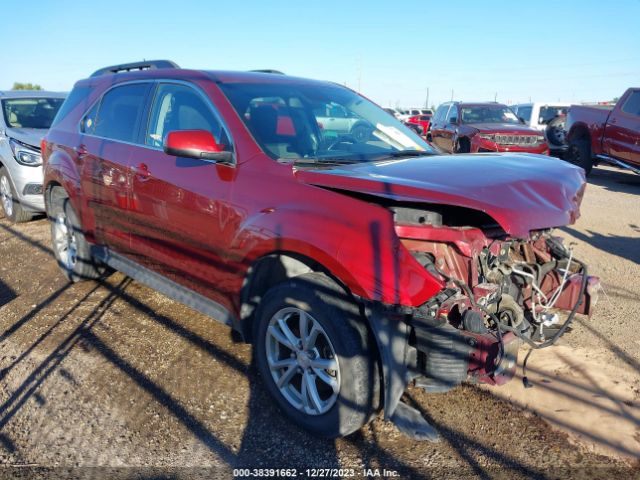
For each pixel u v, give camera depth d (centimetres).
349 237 264
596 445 288
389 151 382
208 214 338
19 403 333
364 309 268
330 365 279
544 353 385
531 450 286
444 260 275
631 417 311
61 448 291
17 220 793
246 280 320
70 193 495
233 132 341
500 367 264
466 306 268
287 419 315
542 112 1830
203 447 292
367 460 281
